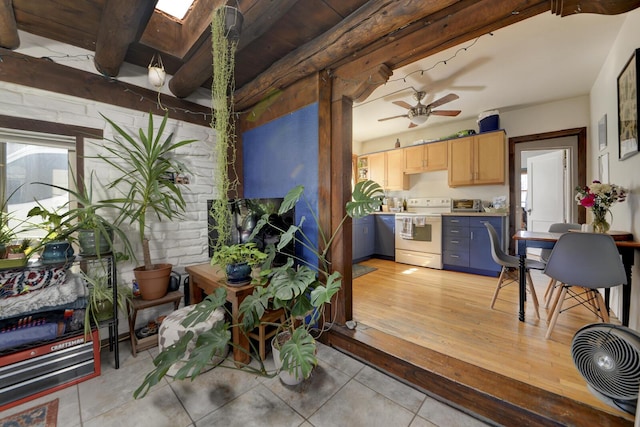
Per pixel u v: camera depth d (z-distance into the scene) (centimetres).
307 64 204
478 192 432
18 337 148
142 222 201
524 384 140
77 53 200
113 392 154
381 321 232
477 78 295
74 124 199
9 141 181
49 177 196
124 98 221
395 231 465
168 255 243
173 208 245
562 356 178
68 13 166
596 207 219
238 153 291
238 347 170
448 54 246
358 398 150
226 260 189
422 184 492
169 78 245
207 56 190
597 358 115
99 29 166
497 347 190
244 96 266
